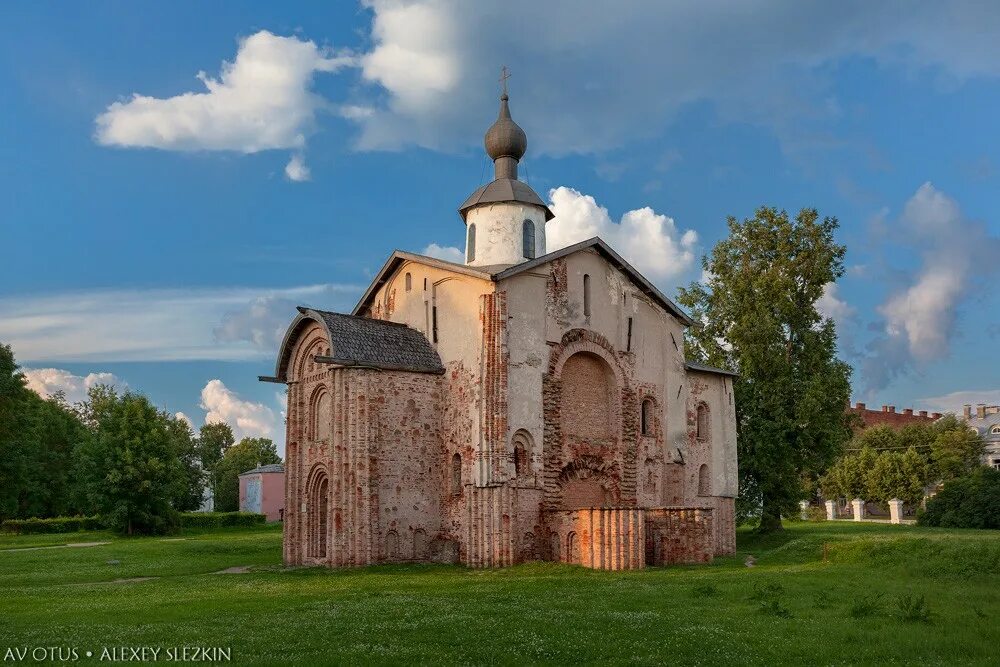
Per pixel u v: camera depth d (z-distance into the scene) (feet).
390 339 116.78
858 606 58.75
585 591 71.36
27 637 52.75
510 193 135.03
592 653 46.39
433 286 121.08
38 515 260.83
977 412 342.03
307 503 120.16
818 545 108.37
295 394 124.88
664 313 134.00
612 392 123.85
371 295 134.62
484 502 106.01
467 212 138.62
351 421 108.47
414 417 114.83
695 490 135.44
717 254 166.61
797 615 58.34
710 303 168.04
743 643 49.06
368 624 54.95
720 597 66.80
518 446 110.83
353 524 106.42
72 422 278.05
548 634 51.31
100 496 202.80
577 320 120.26
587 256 123.44
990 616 57.11
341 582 87.86
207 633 52.95
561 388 117.39
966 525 177.27
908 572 81.82
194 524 244.42
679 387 133.90
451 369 116.16
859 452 276.62
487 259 134.00
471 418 110.83
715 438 140.67
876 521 227.81
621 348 125.49
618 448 122.52
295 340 125.08
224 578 96.78
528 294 114.83
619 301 126.82
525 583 80.23
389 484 111.55
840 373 157.99
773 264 161.68
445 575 94.99
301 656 45.47
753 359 156.15
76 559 122.52
